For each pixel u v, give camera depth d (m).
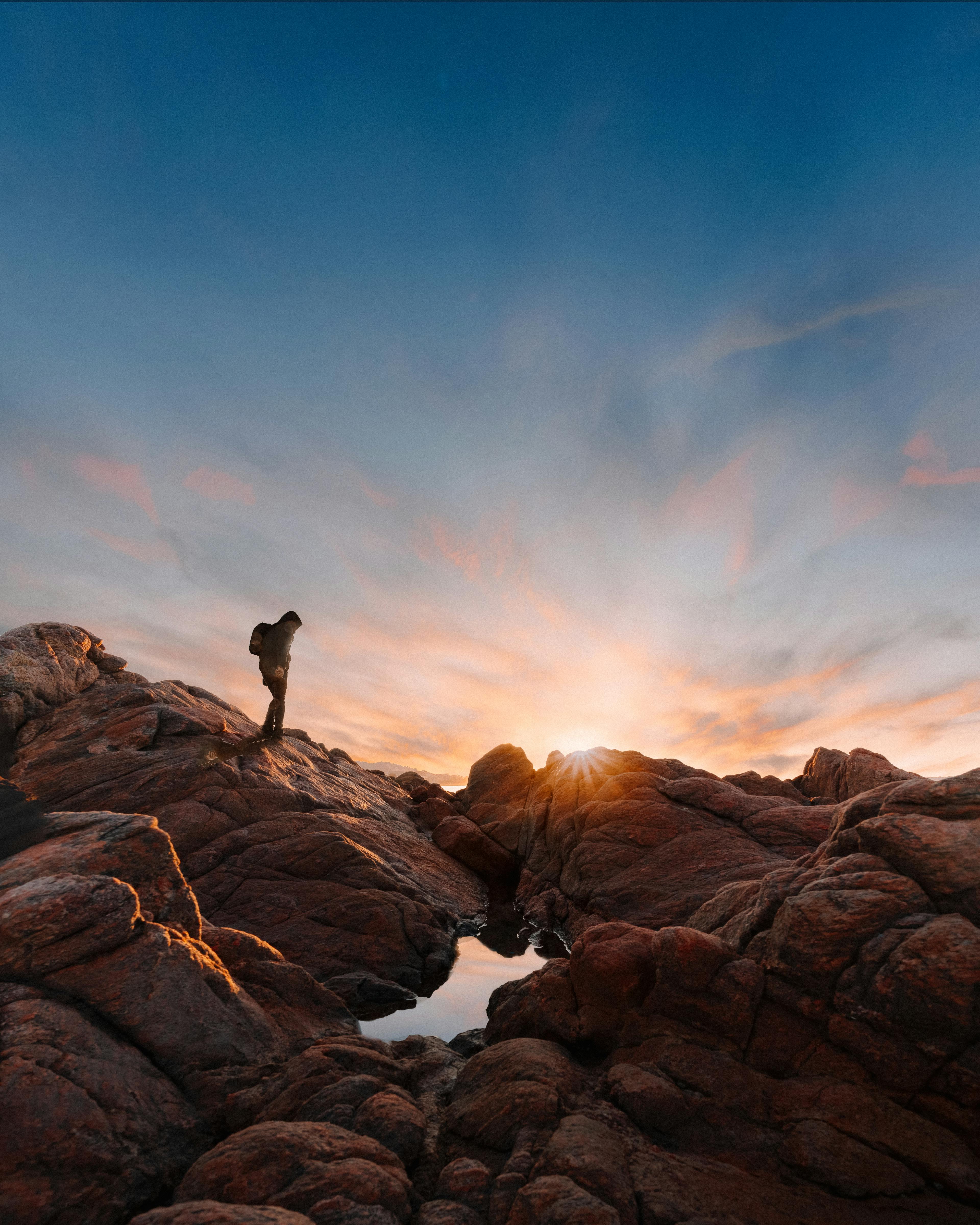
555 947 14.02
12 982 5.68
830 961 6.20
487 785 23.98
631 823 15.51
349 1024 8.01
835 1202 4.78
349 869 13.12
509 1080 6.19
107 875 6.87
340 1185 4.43
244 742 17.19
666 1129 5.64
